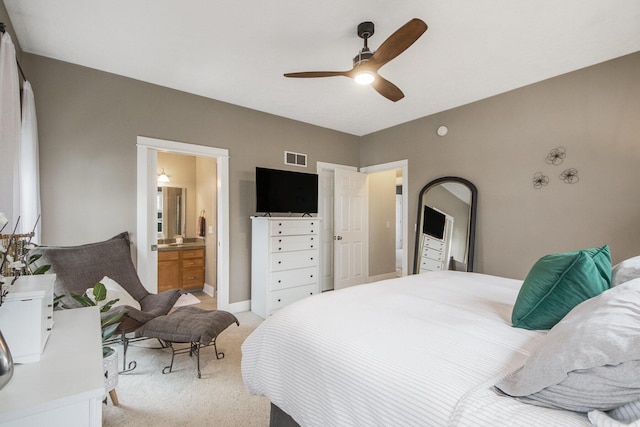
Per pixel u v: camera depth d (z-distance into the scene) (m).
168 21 2.09
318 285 3.93
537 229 3.01
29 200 2.24
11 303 0.87
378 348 1.09
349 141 4.89
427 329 1.26
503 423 0.71
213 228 4.41
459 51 2.44
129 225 2.96
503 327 1.30
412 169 4.21
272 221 3.48
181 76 2.93
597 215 2.64
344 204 4.66
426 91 3.24
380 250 5.39
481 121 3.46
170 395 1.96
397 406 0.87
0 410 0.66
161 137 3.14
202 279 4.73
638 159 2.44
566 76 2.82
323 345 1.18
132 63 2.69
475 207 3.46
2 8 1.89
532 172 3.05
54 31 2.22
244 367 1.51
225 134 3.59
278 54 2.52
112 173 2.88
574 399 0.73
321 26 2.13
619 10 1.94
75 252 2.39
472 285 2.08
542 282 1.28
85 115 2.75
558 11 1.95
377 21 2.06
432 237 3.84
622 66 2.51
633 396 0.64
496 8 1.92
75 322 1.22
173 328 2.08
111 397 1.81
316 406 1.11
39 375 0.81
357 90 3.24
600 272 1.32
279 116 4.07
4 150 1.66
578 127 2.75
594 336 0.74
